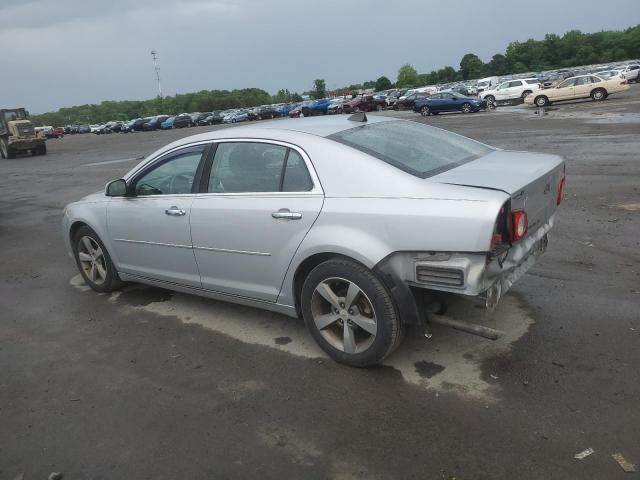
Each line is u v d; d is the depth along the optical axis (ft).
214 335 14.61
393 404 10.87
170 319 15.88
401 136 13.47
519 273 11.78
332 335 12.68
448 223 10.25
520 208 10.85
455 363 12.17
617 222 22.15
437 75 428.97
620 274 16.56
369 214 11.13
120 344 14.53
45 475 9.62
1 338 15.55
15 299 18.79
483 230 9.98
